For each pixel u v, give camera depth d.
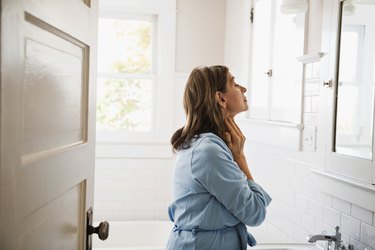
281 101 2.50
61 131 0.89
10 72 0.60
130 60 3.52
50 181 0.80
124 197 3.48
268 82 2.68
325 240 1.69
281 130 2.41
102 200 3.46
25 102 0.67
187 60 3.55
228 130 1.59
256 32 2.92
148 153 3.48
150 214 3.52
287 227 2.37
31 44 0.69
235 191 1.40
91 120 1.16
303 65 2.19
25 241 0.69
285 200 2.40
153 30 3.54
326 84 1.88
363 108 1.63
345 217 1.78
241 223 1.50
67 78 0.92
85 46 1.08
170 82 3.52
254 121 2.82
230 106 1.62
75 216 1.04
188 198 1.48
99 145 3.44
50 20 0.77
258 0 2.88
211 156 1.42
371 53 1.59
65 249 0.95
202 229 1.46
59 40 0.86
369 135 1.59
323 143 1.93
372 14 1.58
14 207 0.63
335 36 1.84
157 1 3.47
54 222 0.86
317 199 2.03
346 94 1.76
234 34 3.34
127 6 3.43
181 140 1.56
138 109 3.55
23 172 0.66
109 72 3.50
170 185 3.53
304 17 2.18
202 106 1.55
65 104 0.91
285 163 2.41
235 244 1.48
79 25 0.99
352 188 1.68
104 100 3.51
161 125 3.53
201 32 3.56
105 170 3.46
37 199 0.73
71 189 0.99
